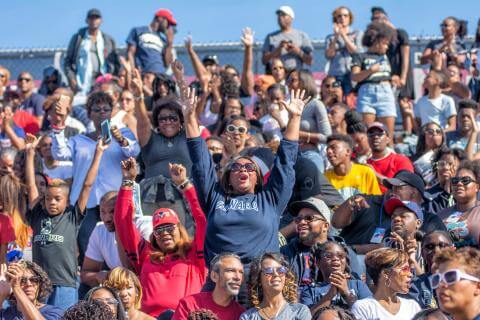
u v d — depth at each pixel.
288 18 32.16
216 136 24.42
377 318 16.70
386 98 29.16
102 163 23.05
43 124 29.86
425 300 17.84
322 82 29.81
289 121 18.39
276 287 16.64
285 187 18.19
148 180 21.34
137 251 19.44
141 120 22.19
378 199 20.62
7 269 17.72
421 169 24.86
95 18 33.91
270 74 31.86
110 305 16.64
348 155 22.52
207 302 17.17
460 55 31.81
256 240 17.86
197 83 29.88
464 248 12.71
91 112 24.09
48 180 23.92
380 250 17.09
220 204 18.16
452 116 28.78
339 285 17.47
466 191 20.48
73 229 21.03
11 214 21.59
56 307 18.52
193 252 18.98
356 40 31.92
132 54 33.28
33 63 35.16
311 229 18.91
